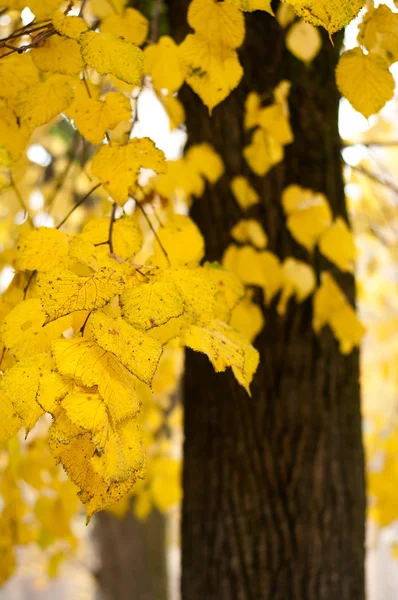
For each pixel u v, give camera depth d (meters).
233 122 2.23
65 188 3.21
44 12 1.78
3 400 1.64
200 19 1.73
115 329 1.55
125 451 1.52
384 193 3.23
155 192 2.05
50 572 2.96
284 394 2.24
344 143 2.34
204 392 2.28
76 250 1.63
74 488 2.62
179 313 1.57
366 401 5.13
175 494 3.16
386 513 3.35
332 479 2.24
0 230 3.15
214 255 2.25
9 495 2.60
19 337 1.63
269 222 2.23
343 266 2.11
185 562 2.31
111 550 5.65
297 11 1.60
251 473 2.24
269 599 2.22
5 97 1.78
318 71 2.20
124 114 1.75
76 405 1.51
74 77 1.74
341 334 2.13
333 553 2.24
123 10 2.00
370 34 1.72
